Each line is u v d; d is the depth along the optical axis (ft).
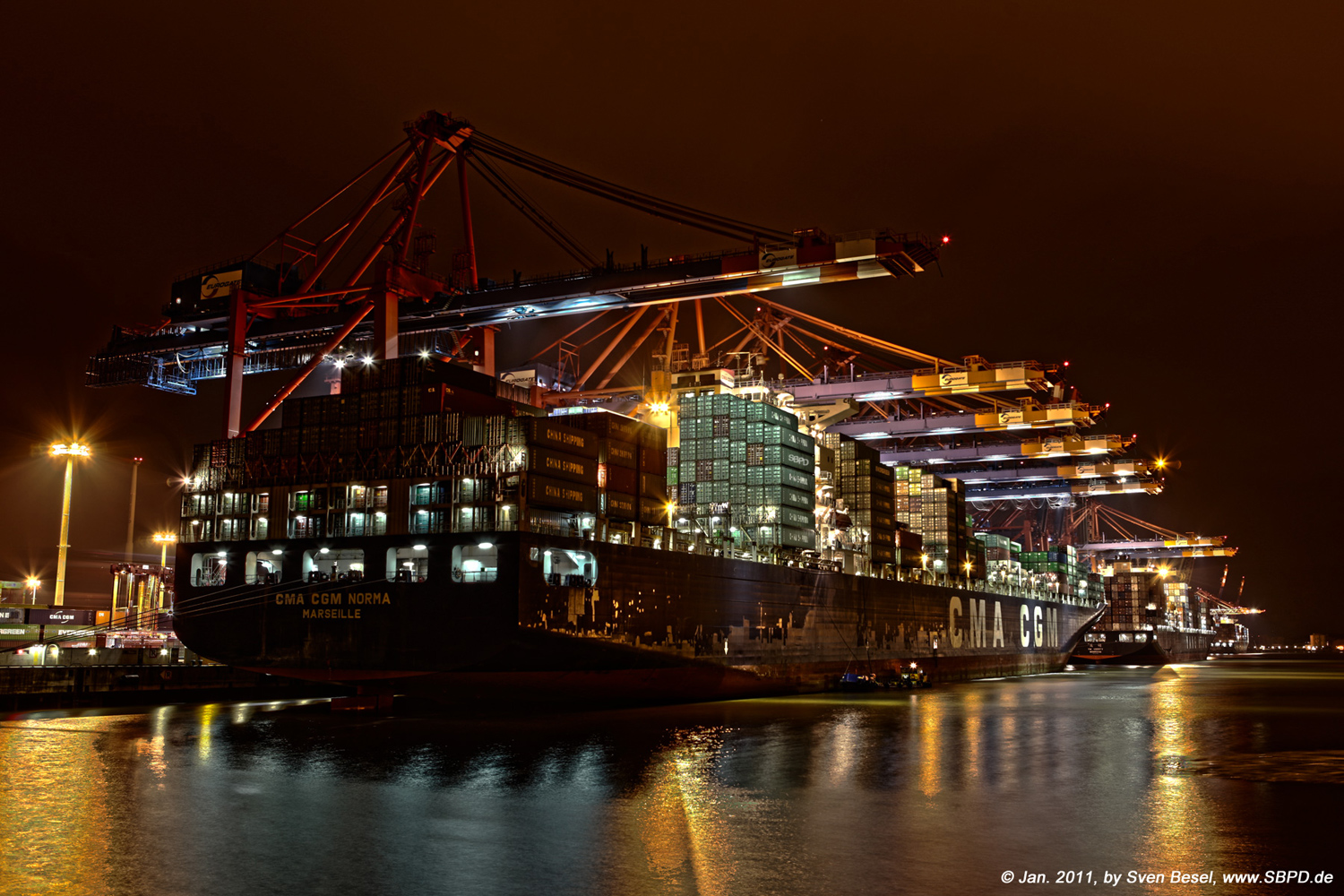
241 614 179.93
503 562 158.10
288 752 119.44
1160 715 187.11
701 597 202.08
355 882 62.08
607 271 214.07
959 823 80.89
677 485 242.37
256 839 73.41
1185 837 76.02
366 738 133.28
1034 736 146.20
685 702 202.08
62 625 231.91
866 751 124.88
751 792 94.17
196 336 257.55
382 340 223.71
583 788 95.14
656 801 88.94
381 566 167.73
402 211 236.22
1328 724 169.17
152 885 61.52
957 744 134.10
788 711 183.83
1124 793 95.55
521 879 62.80
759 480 233.55
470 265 245.24
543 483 164.14
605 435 184.85
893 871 65.57
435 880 62.54
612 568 177.06
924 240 184.55
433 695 176.35
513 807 85.56
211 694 199.62
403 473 169.89
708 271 201.16
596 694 182.70
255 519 182.09
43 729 141.79
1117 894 60.70
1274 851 71.61
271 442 185.06
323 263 242.99
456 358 255.29
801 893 60.44
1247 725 167.02
